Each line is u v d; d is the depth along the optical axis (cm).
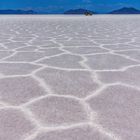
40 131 161
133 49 503
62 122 174
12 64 357
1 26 1353
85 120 177
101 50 495
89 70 322
